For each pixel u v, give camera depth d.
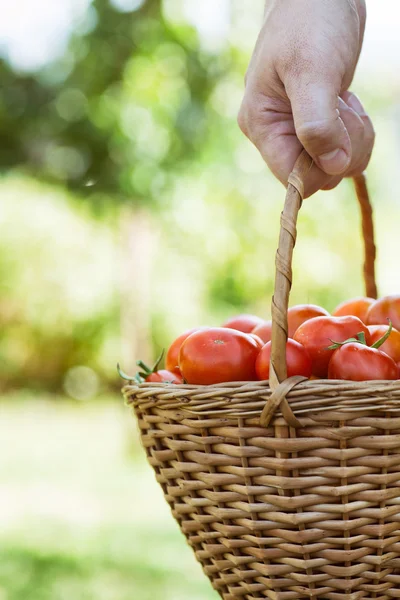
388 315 1.11
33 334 8.95
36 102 4.91
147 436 0.97
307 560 0.86
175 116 4.64
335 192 6.14
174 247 7.05
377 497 0.84
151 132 4.69
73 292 8.71
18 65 4.86
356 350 0.94
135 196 5.03
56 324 8.87
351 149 1.01
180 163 4.87
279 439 0.84
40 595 3.04
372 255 1.24
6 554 3.60
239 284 6.91
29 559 3.51
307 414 0.84
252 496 0.86
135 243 5.99
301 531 0.85
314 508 0.85
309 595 0.88
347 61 0.95
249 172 5.32
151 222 5.99
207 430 0.88
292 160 1.02
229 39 4.74
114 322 8.80
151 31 4.57
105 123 4.72
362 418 0.83
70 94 4.79
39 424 7.65
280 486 0.85
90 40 4.56
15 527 4.10
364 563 0.86
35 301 8.78
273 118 1.02
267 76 0.98
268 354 0.93
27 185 8.60
